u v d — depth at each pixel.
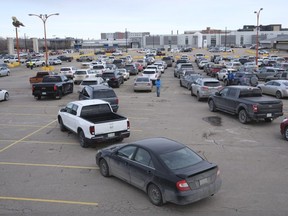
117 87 33.34
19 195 8.96
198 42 168.88
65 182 9.82
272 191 9.02
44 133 15.61
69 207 8.24
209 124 17.08
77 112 14.03
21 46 183.75
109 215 7.82
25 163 11.53
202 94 23.88
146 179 8.45
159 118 18.66
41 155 12.39
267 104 16.34
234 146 13.20
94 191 9.16
